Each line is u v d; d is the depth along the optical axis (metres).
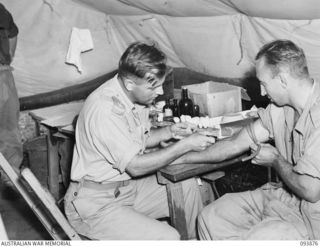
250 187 2.94
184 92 2.91
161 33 3.76
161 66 1.74
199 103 2.84
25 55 4.14
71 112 3.26
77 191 1.91
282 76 1.62
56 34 4.18
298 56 1.61
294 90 1.64
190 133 2.21
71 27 4.18
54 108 3.44
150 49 1.74
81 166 1.92
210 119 2.53
